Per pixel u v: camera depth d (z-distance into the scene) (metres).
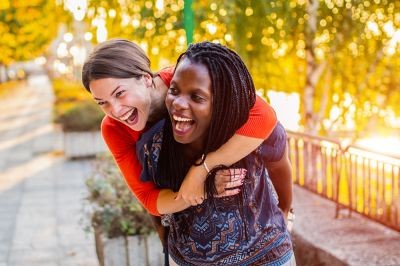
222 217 1.65
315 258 3.49
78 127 10.25
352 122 6.53
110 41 1.60
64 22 7.45
